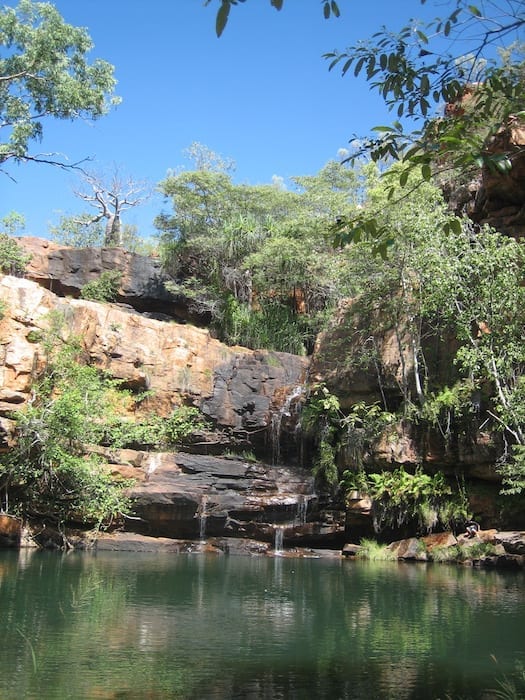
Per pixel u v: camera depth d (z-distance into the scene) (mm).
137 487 24000
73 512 23062
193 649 8555
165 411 26938
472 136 4562
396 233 5145
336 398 25312
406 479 22219
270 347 33000
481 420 21547
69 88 18688
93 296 32562
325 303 34219
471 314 20734
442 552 20516
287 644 8977
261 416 27688
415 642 9211
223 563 19484
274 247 32031
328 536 23406
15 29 18484
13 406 22859
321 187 37500
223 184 36562
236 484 25062
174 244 35219
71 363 24438
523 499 20969
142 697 6480
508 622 10617
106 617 10414
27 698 6336
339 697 6656
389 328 25078
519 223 22516
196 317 35219
